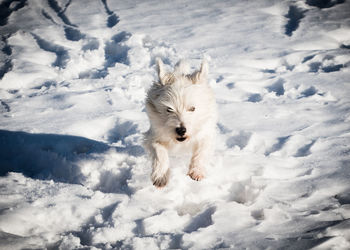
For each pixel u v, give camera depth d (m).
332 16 10.59
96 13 12.28
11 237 3.21
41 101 6.46
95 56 8.62
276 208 3.41
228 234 3.16
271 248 2.90
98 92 6.70
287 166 4.30
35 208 3.63
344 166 4.16
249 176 4.19
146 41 9.66
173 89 4.10
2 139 5.19
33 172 4.60
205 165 4.12
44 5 13.48
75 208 3.69
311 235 3.01
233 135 5.11
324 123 5.27
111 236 3.31
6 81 7.30
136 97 6.60
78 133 5.43
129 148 4.95
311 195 3.68
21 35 10.27
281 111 5.73
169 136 4.18
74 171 4.57
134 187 4.06
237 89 6.70
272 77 7.13
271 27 10.08
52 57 8.85
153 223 3.39
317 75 6.99
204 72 4.36
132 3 13.10
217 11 11.64
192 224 3.44
